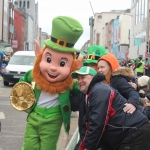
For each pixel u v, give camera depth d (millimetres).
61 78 5004
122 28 72062
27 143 5066
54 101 5066
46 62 5059
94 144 4070
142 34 49375
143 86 6941
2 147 6973
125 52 67250
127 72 4820
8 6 80250
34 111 5141
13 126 8898
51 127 5016
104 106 4020
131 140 4105
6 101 13305
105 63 5020
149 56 32125
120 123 4117
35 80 5117
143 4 50031
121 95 4457
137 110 4277
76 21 4949
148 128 4133
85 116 4359
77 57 5543
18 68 18484
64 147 7004
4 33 74625
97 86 4141
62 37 4945
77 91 5086
